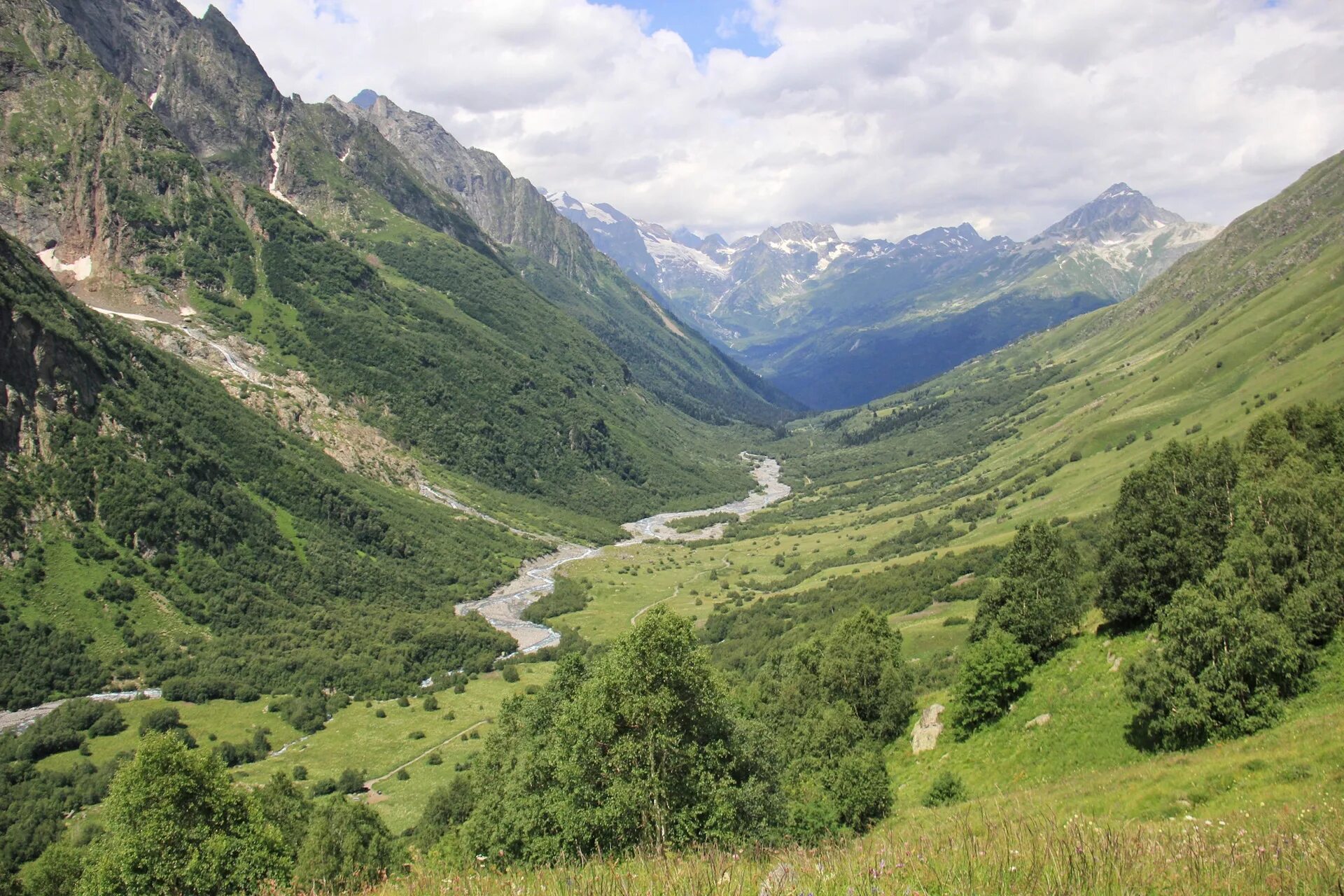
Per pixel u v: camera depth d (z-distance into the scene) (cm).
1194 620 4344
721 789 3192
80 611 13175
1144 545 5984
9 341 15212
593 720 3209
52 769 9706
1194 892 1181
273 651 14212
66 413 15612
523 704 5559
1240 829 1650
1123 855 1300
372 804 9175
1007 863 1270
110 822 3744
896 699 7450
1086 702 5497
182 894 3562
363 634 15588
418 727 11881
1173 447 6384
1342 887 1161
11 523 13588
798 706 7975
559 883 1394
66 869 5150
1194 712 4181
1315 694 4091
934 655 10581
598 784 3216
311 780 9956
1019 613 6744
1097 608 7012
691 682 3241
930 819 3431
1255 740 3728
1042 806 2905
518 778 3709
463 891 1561
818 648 8612
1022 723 5866
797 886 1213
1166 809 2967
